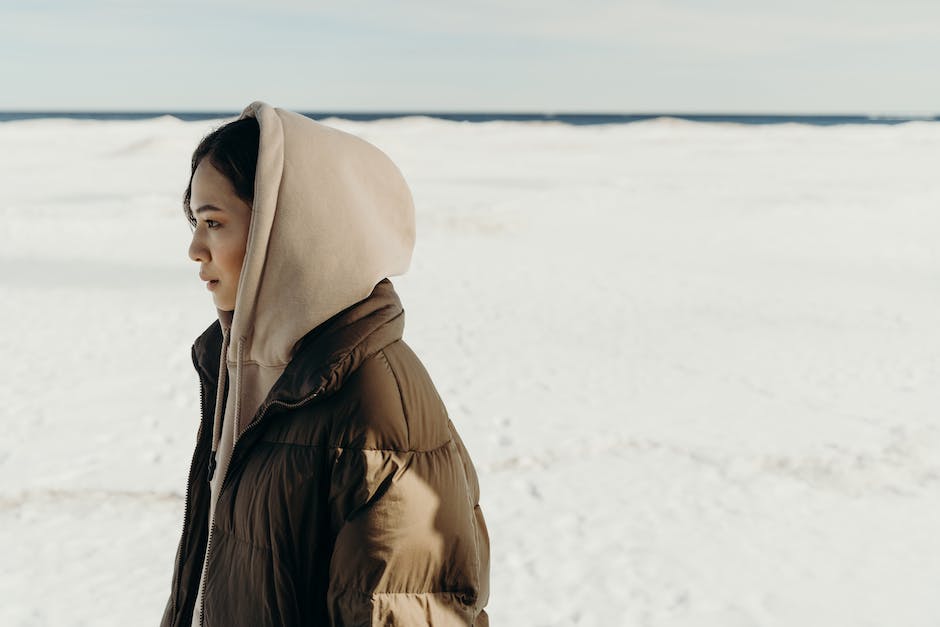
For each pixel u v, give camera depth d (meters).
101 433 5.13
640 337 7.79
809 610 3.43
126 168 24.91
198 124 67.88
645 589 3.55
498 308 8.82
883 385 6.45
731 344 7.59
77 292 9.05
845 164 31.23
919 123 105.12
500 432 5.31
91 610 3.30
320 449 0.84
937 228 15.27
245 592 0.89
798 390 6.30
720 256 12.42
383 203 0.92
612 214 16.66
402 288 9.70
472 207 16.38
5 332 7.41
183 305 8.59
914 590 3.61
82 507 4.17
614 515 4.25
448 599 0.85
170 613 1.11
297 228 0.83
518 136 53.47
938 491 4.59
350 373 0.84
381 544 0.80
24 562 3.65
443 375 6.46
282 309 0.86
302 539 0.85
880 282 10.67
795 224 15.62
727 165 30.64
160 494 4.34
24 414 5.41
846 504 4.43
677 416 5.68
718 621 3.32
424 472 0.84
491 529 4.08
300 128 0.86
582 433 5.32
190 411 5.56
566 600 3.44
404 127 66.19
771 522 4.21
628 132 63.53
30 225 13.18
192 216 1.00
